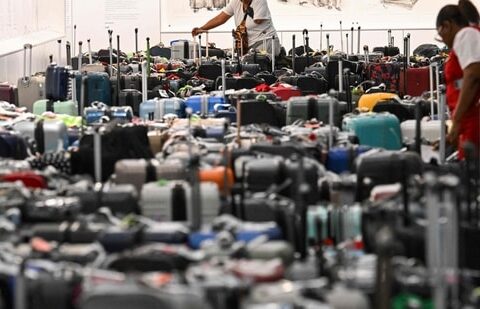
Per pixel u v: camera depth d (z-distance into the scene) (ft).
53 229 32.35
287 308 25.61
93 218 33.68
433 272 26.91
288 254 30.27
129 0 127.95
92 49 127.65
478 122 47.47
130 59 97.71
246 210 34.55
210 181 37.37
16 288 26.84
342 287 27.61
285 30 128.57
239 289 26.66
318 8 128.98
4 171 40.40
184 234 31.89
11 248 30.53
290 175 37.96
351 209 34.01
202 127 52.49
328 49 91.09
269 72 87.51
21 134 49.49
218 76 81.51
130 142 44.73
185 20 129.90
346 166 45.55
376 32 128.16
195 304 25.84
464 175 34.19
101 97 70.85
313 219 33.68
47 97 68.28
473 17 47.98
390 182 39.27
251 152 43.29
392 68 80.59
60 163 43.80
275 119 59.21
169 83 78.84
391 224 30.27
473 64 46.60
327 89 78.28
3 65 95.25
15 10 98.94
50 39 107.14
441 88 55.52
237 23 93.76
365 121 53.47
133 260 29.07
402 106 61.26
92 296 25.58
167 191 35.58
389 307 27.04
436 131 55.62
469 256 31.45
